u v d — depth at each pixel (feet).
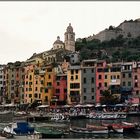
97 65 543.39
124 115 428.15
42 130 286.66
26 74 622.13
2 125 343.46
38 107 535.60
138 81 518.78
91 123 383.04
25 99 617.21
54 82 579.89
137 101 512.63
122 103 510.58
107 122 390.42
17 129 275.80
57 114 442.91
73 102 545.44
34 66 638.94
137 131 319.06
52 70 585.63
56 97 572.51
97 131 300.81
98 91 534.78
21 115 466.29
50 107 536.83
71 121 414.82
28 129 278.67
